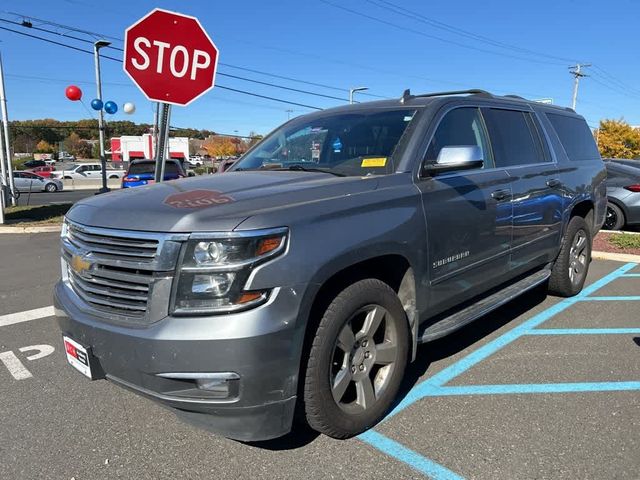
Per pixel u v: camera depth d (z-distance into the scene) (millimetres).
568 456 2879
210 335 2438
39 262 8242
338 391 2922
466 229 3762
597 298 5902
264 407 2580
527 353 4344
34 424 3316
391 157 3518
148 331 2523
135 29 4832
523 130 4914
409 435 3119
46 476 2789
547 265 5461
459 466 2812
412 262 3285
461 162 3449
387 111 4043
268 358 2518
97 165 57500
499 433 3123
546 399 3539
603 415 3314
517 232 4457
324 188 3041
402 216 3217
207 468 2846
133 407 3535
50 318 5441
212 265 2471
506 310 5516
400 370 3277
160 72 5031
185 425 3299
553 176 5051
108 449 3037
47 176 44500
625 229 10539
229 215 2582
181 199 2859
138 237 2605
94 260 2803
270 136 4684
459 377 3902
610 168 10297
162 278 2529
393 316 3186
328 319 2805
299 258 2615
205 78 5266
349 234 2863
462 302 4098
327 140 4023
